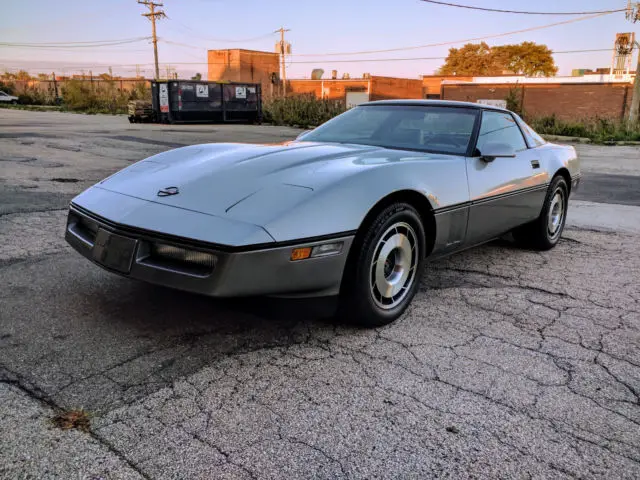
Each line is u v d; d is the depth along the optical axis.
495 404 2.18
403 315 3.08
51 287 3.22
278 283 2.38
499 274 3.94
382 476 1.73
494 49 79.00
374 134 3.74
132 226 2.45
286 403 2.12
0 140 12.91
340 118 4.08
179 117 25.64
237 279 2.28
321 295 2.56
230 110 27.72
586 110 35.72
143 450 1.80
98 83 53.75
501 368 2.48
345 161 2.94
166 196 2.60
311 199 2.46
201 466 1.73
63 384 2.17
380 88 54.34
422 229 2.99
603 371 2.50
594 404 2.21
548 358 2.61
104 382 2.21
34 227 4.62
